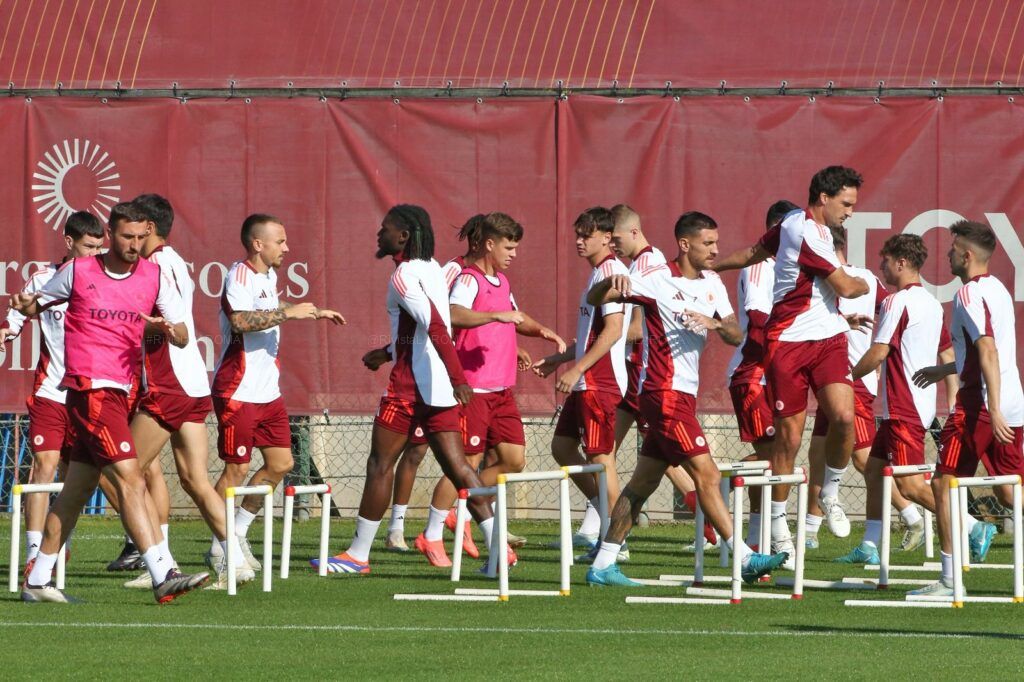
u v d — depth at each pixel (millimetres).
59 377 31797
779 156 44750
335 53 45750
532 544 41375
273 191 45469
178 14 46000
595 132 44938
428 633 24312
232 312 33375
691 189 44844
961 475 29000
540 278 44875
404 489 39219
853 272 40156
